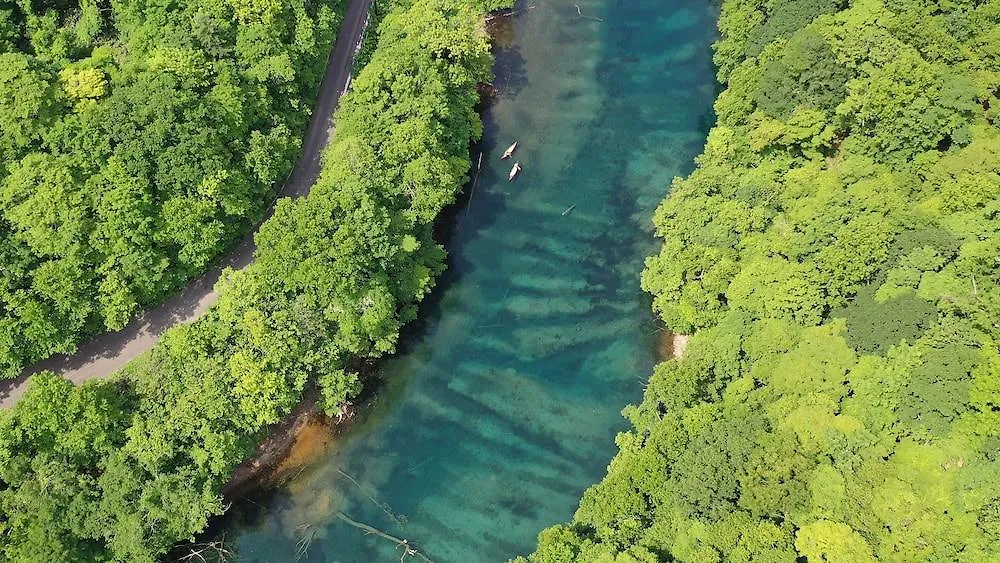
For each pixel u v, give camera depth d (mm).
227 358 87562
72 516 79500
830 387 82312
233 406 85688
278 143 98500
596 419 99062
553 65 125375
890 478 74438
